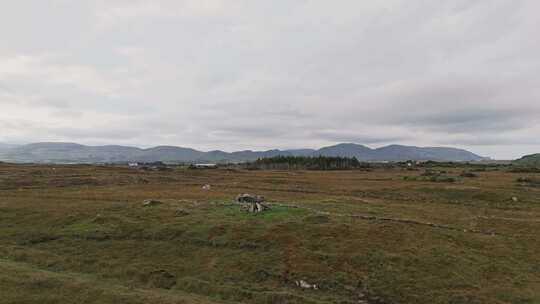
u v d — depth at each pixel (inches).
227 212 1897.1
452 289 1120.8
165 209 1994.3
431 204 2481.5
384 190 3166.8
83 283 1118.4
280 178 4665.4
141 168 6368.1
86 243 1563.7
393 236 1523.1
